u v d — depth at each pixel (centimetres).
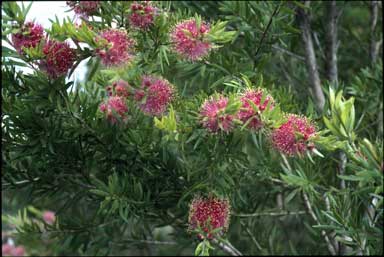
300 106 194
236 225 210
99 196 181
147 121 174
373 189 163
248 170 185
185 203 178
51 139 172
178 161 178
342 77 227
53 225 192
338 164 192
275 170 190
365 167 158
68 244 194
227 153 167
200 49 161
